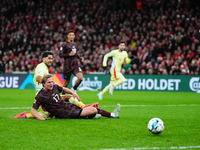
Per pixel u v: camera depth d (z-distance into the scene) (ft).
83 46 247.29
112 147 45.62
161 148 45.75
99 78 207.82
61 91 71.41
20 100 126.00
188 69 203.31
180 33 229.04
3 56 270.67
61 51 108.47
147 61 216.74
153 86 201.05
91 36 261.03
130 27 256.93
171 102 125.18
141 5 276.21
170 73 205.57
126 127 61.52
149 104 115.24
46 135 53.01
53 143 47.62
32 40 274.36
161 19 256.93
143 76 203.00
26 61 240.53
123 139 51.06
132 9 284.41
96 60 222.28
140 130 58.80
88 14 286.87
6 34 293.84
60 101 69.67
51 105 68.69
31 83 217.15
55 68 228.43
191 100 135.54
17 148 44.68
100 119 70.59
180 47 227.40
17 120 67.41
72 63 108.37
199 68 200.44
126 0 285.84
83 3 295.48
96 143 47.98
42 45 260.01
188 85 194.70
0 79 225.56
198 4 263.49
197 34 167.02
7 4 312.29
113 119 71.56
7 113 83.25
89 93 177.06
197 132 58.29
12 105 106.01
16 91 188.14
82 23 278.67
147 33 242.37
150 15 265.54
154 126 54.29
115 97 150.10
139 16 264.31
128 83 206.18
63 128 58.95
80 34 267.18
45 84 67.67
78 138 51.19
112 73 134.62
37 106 68.80
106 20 273.13
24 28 286.66
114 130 58.23
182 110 95.81
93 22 275.18
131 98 144.46
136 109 97.60
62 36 270.26
